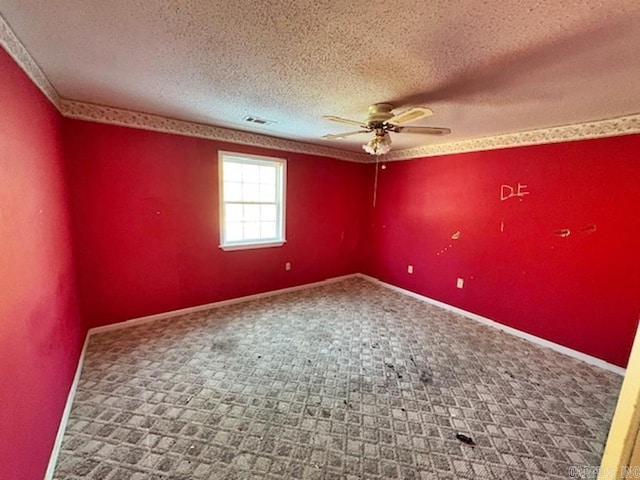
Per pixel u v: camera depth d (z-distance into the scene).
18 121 1.48
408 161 4.43
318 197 4.63
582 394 2.30
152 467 1.60
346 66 1.75
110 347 2.77
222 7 1.23
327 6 1.20
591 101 2.18
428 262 4.23
